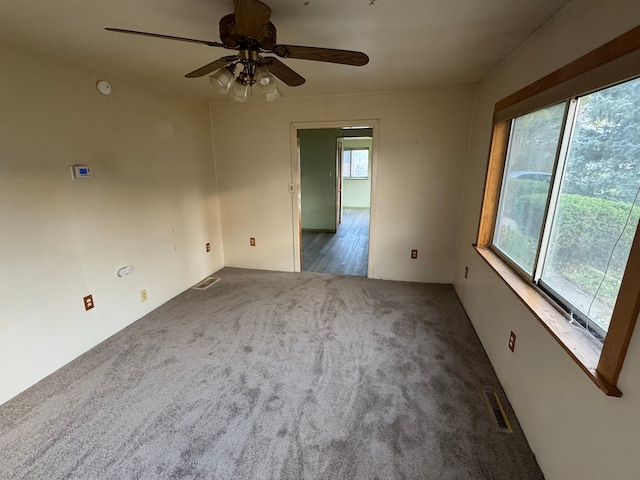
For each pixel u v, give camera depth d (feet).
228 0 4.81
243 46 5.10
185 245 11.88
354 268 14.52
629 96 3.75
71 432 5.66
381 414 6.04
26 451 5.29
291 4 4.95
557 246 5.46
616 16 3.78
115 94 8.61
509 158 7.93
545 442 4.85
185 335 8.84
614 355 3.41
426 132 11.29
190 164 11.89
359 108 11.58
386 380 6.98
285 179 13.01
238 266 14.57
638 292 3.15
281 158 12.80
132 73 8.61
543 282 5.89
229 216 14.01
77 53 7.04
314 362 7.62
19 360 6.66
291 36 6.29
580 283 4.74
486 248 8.98
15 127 6.40
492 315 7.66
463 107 10.81
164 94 10.39
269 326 9.31
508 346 6.55
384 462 5.08
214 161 13.41
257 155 12.98
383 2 4.92
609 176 4.14
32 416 6.02
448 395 6.53
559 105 5.40
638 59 3.33
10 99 6.30
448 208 11.82
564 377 4.46
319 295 11.48
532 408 5.35
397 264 12.83
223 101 12.55
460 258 11.39
